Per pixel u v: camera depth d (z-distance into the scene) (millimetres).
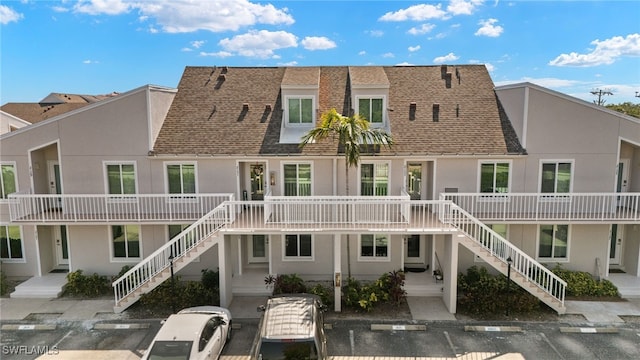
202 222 15320
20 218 16844
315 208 15984
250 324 14570
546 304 15359
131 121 17156
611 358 12398
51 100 41938
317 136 15398
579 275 17062
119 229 17891
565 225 17594
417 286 16688
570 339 13516
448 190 17344
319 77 20016
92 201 17359
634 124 16578
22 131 17328
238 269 17875
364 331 14062
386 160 17172
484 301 15078
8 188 17672
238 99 19547
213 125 18266
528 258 15086
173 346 10719
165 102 18484
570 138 16859
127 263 17984
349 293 15656
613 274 18125
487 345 13211
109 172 17484
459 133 17703
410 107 18906
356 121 15039
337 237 15109
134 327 14469
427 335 13820
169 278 15820
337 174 17344
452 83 20172
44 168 18344
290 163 17344
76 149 17328
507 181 17266
